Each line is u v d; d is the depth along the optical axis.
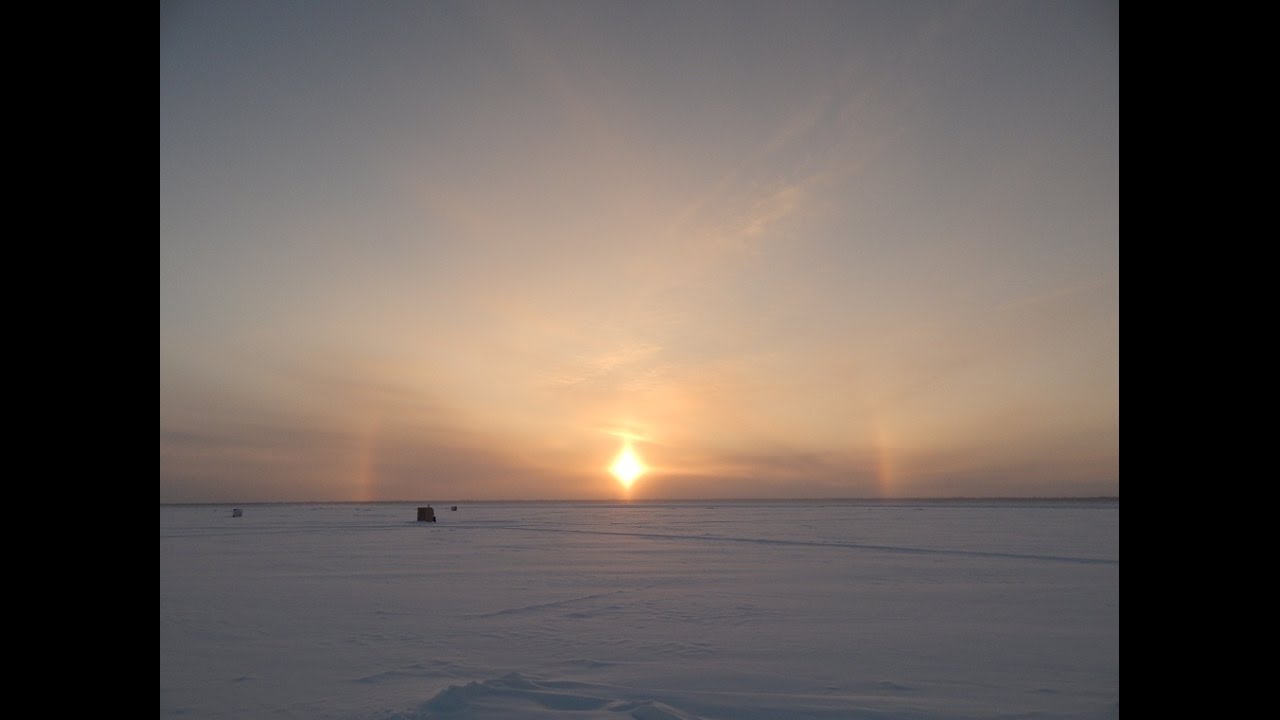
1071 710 6.26
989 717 6.06
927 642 9.14
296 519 60.25
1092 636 9.52
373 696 6.68
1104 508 96.19
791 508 107.69
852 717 6.05
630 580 15.81
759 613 11.40
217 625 10.45
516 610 11.74
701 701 6.46
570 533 36.81
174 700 6.58
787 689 6.91
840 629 10.03
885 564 19.25
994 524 46.12
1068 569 17.73
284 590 14.19
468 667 7.83
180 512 92.75
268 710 6.27
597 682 7.13
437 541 29.91
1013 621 10.66
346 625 10.43
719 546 26.70
